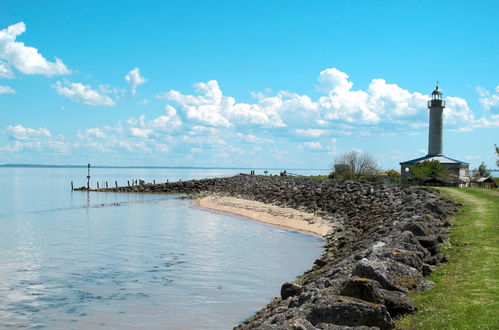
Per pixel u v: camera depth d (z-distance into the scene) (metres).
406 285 11.62
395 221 27.14
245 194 78.19
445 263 14.27
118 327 18.02
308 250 32.28
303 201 56.97
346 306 9.16
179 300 21.16
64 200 85.31
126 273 26.47
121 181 186.62
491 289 11.29
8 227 47.28
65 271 27.19
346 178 81.94
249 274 25.58
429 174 71.94
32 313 19.88
